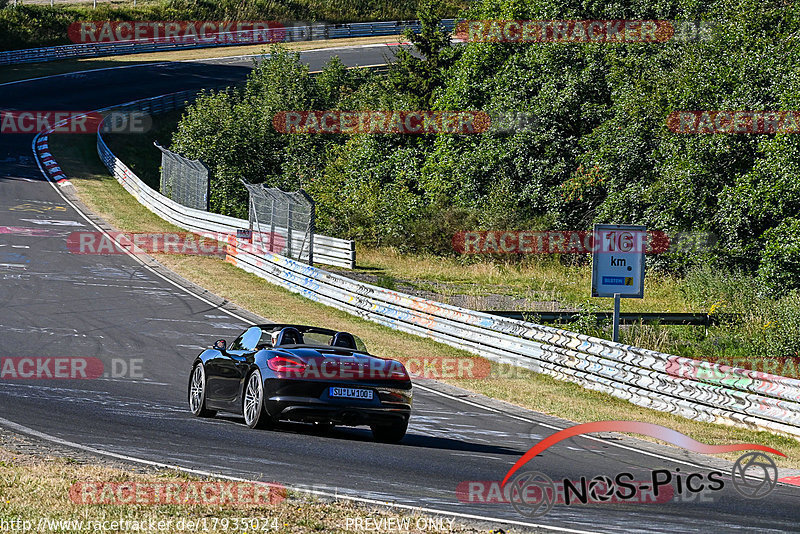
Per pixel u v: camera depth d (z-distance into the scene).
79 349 46.41
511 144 108.62
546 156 109.19
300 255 79.88
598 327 61.62
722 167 86.56
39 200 107.25
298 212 81.19
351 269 87.31
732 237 84.12
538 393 45.72
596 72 108.44
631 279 47.50
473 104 118.56
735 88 86.38
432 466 25.89
